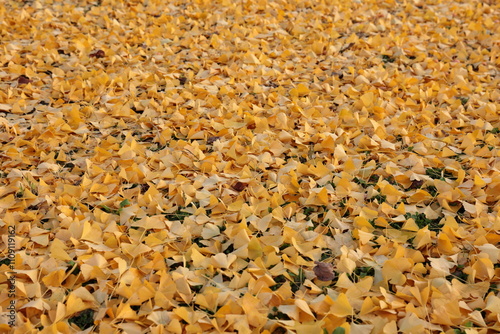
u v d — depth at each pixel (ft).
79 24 12.10
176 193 7.18
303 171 7.39
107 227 6.60
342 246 6.36
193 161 7.63
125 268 6.18
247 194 7.11
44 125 8.34
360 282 6.03
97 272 6.16
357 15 12.67
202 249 6.43
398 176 7.25
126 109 8.55
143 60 10.36
